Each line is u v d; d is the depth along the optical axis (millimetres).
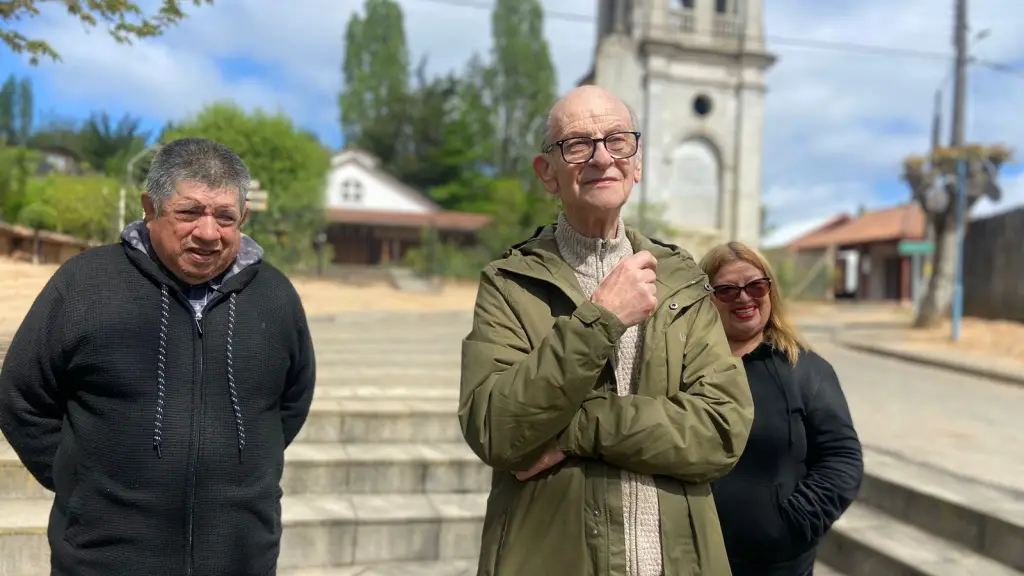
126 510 1625
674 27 27016
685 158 27359
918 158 13023
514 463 1519
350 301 15023
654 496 1578
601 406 1533
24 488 3213
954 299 11711
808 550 2215
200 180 1615
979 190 12453
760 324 2311
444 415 4152
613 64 26750
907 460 4031
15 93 31891
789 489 2184
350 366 6188
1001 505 3184
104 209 11008
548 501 1562
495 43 57344
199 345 1683
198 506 1652
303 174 21031
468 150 53312
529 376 1469
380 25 59625
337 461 3648
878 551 3168
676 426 1511
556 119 1674
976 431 4984
